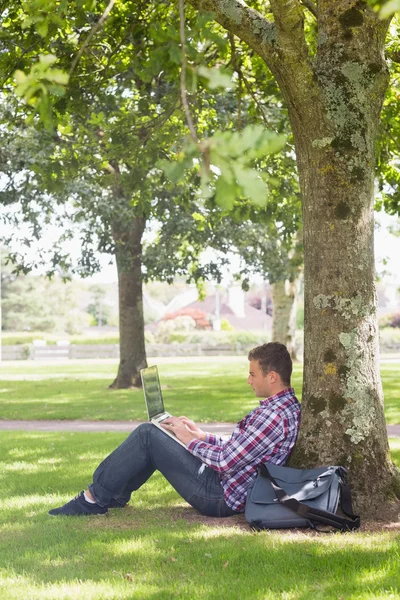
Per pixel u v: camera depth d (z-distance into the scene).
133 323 22.97
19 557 4.58
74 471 8.02
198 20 2.96
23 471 8.14
